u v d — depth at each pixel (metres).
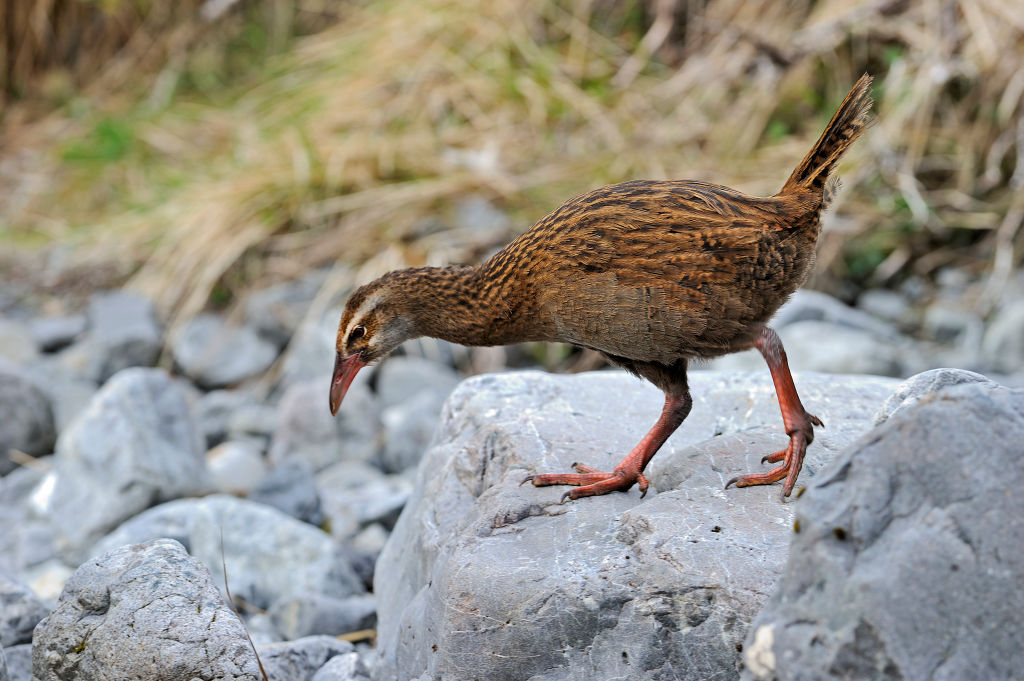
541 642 5.82
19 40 19.98
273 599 8.97
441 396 12.20
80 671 6.00
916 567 4.30
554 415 7.77
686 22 17.28
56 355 14.23
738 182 14.66
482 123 16.55
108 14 20.08
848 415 7.46
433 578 6.54
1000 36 15.30
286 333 14.16
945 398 4.54
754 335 6.70
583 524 6.45
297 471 10.52
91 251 16.16
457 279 7.41
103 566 6.20
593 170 15.35
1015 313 12.94
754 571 5.57
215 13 19.86
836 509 4.48
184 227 15.80
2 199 17.64
